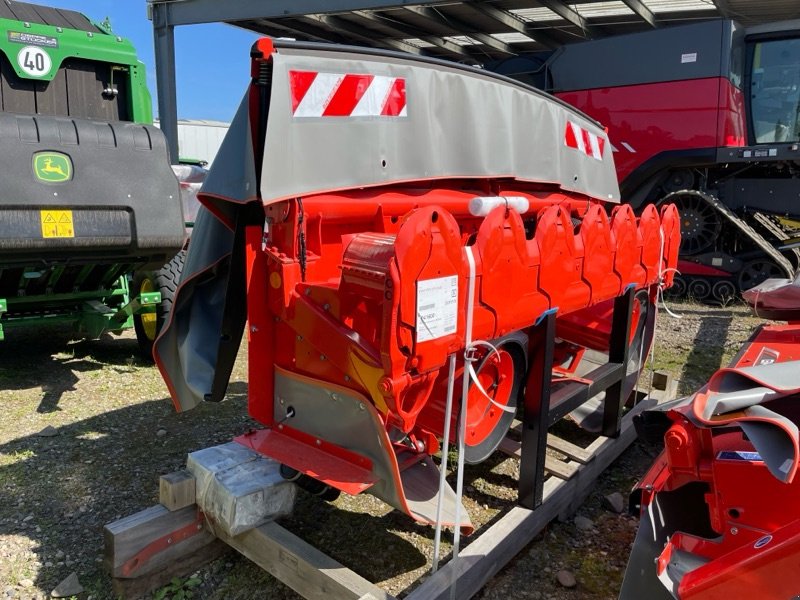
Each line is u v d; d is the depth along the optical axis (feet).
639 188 27.55
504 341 7.98
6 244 11.62
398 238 5.68
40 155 11.88
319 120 6.80
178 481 7.60
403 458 8.13
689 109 25.35
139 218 13.00
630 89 26.55
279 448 7.30
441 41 40.14
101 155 12.62
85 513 9.12
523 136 10.11
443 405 7.66
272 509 7.49
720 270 25.79
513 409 8.77
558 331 11.44
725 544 5.75
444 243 6.14
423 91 8.09
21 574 7.77
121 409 13.07
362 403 6.60
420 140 8.11
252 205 7.04
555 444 10.08
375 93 7.42
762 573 4.96
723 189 26.63
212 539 7.95
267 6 29.50
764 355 7.58
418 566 8.06
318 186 6.84
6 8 14.73
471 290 6.55
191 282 7.74
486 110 9.20
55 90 14.99
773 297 8.62
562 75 28.09
